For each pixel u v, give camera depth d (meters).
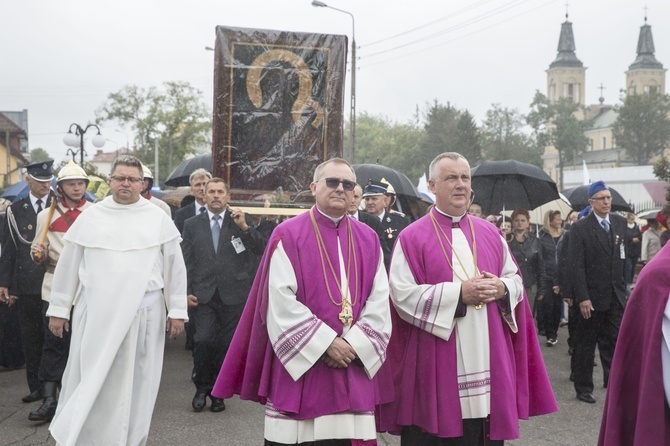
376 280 4.52
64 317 5.51
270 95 8.12
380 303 4.43
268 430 4.39
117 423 5.30
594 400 7.62
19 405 7.26
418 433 4.61
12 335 8.91
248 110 8.09
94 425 5.32
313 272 4.40
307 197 8.18
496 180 11.48
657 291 3.49
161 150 53.31
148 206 5.66
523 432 6.60
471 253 4.67
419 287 4.52
